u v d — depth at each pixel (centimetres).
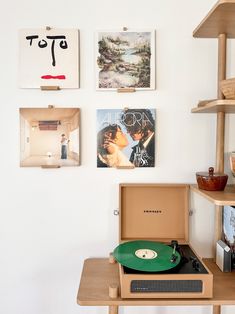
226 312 137
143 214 133
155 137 132
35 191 133
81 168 133
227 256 119
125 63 129
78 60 129
